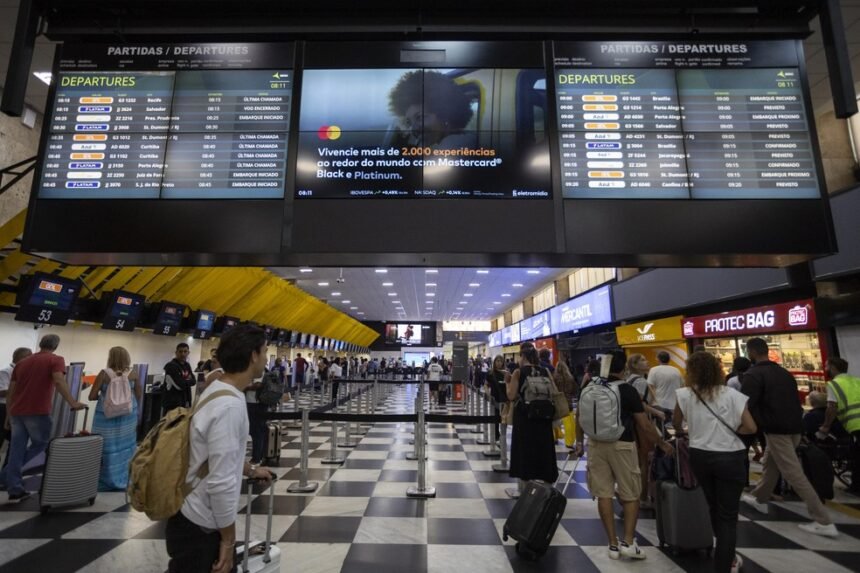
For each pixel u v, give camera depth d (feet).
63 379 13.89
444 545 10.59
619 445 10.09
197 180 9.45
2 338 19.53
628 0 9.97
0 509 12.76
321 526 11.76
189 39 10.25
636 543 10.64
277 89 9.95
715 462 8.55
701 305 29.04
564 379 21.63
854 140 23.82
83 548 10.21
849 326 20.15
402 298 83.15
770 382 12.00
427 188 9.45
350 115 9.80
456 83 9.98
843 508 13.58
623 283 39.17
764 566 9.55
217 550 5.12
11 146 19.97
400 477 16.94
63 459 12.66
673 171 9.53
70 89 9.79
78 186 9.32
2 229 16.87
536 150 9.64
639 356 14.14
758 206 9.35
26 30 9.19
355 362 111.55
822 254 9.10
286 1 10.05
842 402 14.90
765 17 10.24
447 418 15.23
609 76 10.02
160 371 32.94
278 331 50.78
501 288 71.41
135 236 9.15
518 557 9.98
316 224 9.29
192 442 5.12
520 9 10.30
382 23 10.28
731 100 9.87
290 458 20.33
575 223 9.32
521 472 12.61
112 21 10.23
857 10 13.19
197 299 31.83
